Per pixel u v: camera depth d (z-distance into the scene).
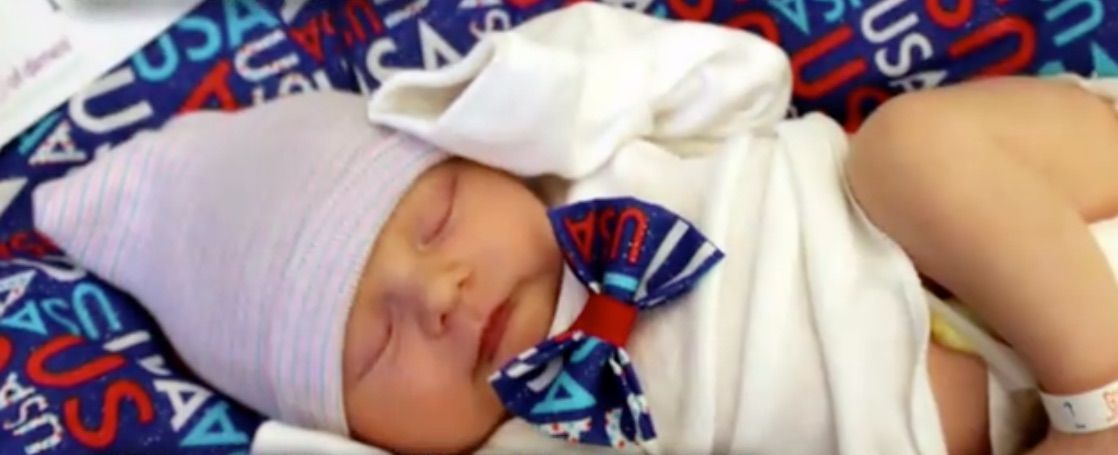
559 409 0.88
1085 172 0.87
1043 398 0.82
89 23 1.10
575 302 0.91
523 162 0.93
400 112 0.94
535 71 0.88
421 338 0.88
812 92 1.05
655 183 0.94
